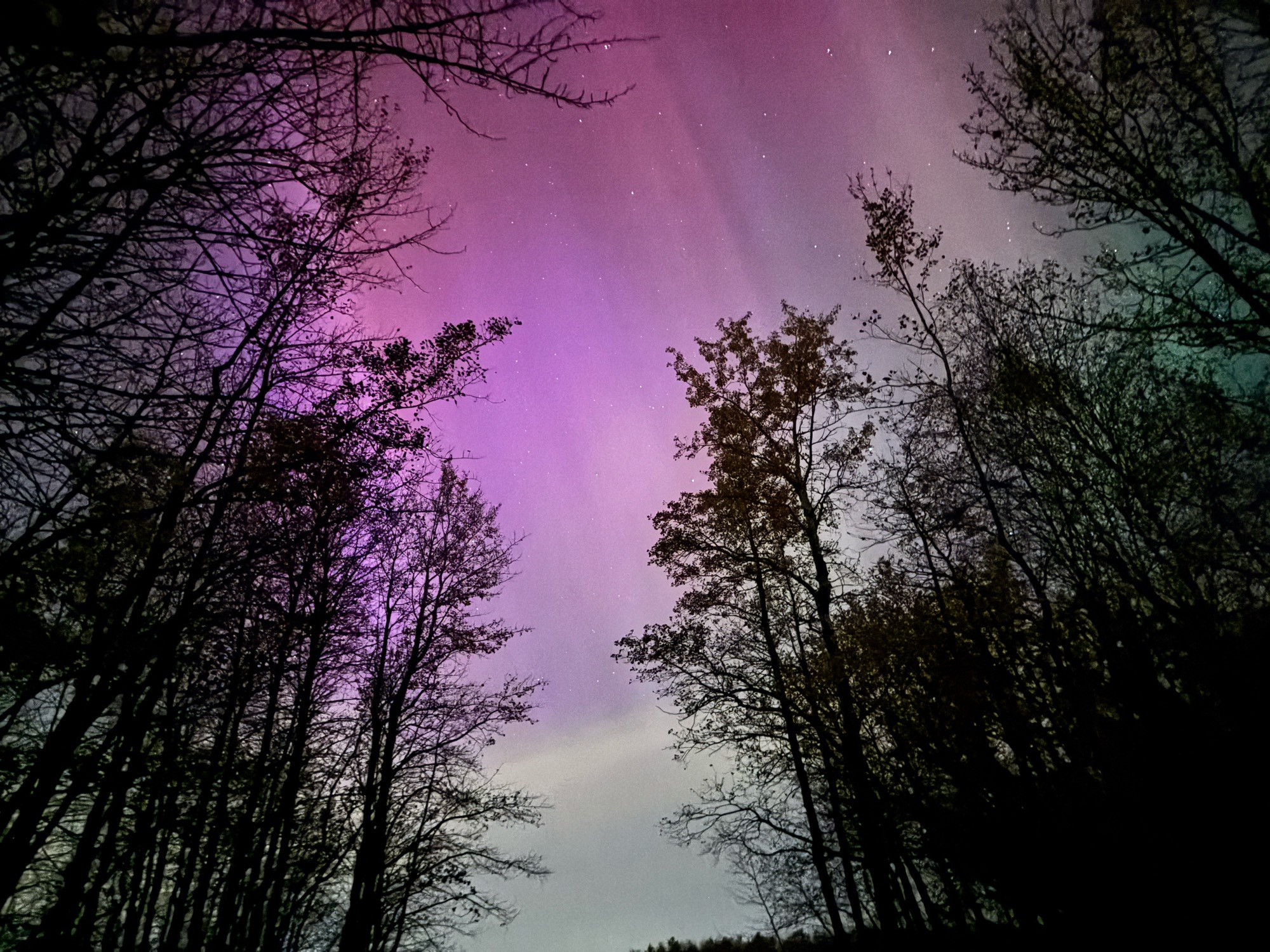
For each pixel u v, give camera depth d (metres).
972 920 12.70
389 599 16.06
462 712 15.91
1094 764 8.51
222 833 10.82
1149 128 8.70
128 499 6.12
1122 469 9.62
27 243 4.30
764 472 15.10
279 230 6.02
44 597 6.20
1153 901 6.88
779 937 26.39
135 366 5.91
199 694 9.83
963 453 11.94
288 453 7.28
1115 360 10.21
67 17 2.82
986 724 10.36
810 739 14.32
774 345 15.75
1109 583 9.42
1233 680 7.12
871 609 12.73
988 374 11.55
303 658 12.45
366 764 14.62
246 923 11.05
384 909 14.29
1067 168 9.30
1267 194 8.03
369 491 8.93
